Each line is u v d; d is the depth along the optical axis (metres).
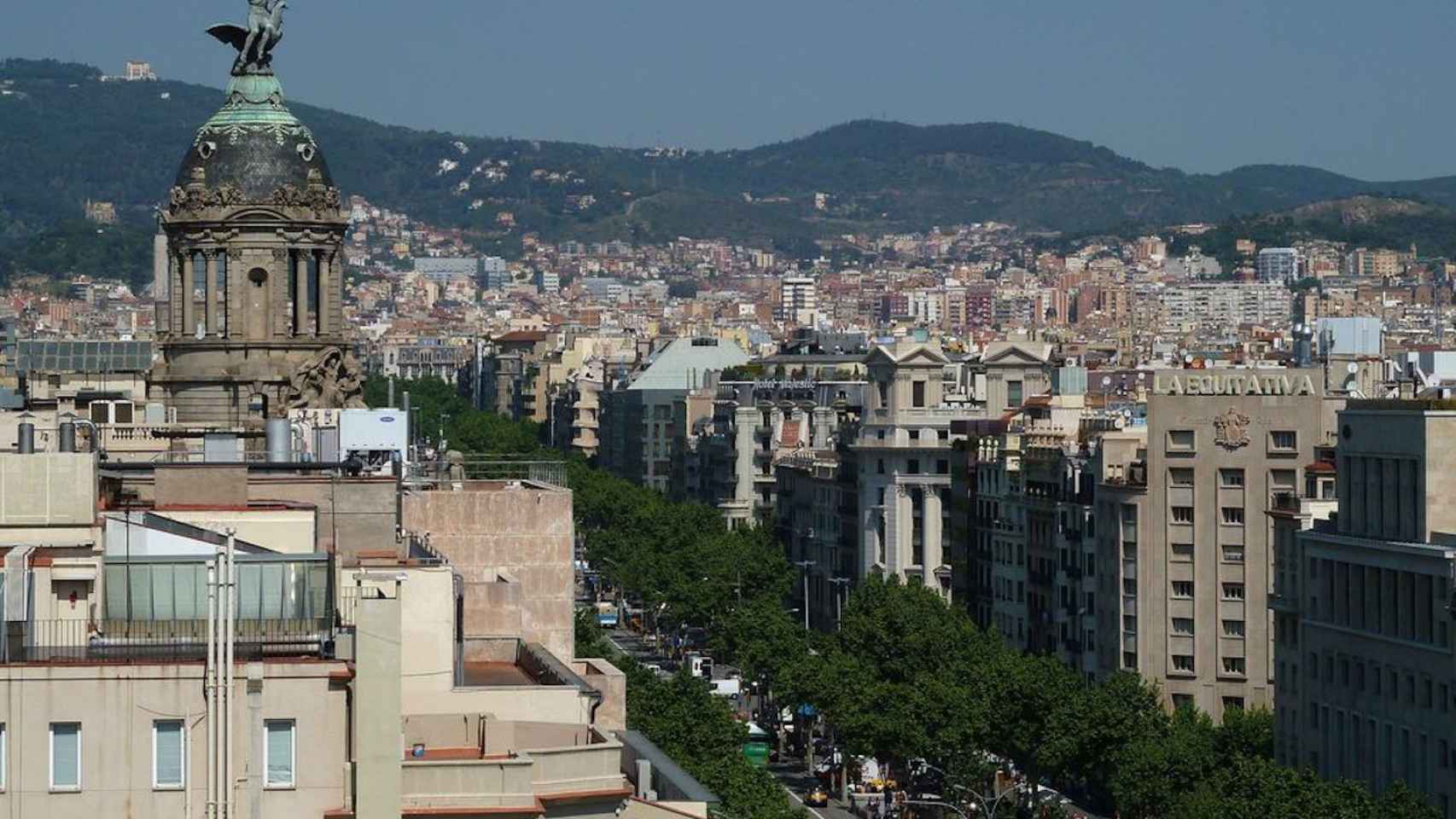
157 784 147.62
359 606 149.12
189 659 150.00
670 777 195.62
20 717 146.38
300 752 149.00
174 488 196.75
